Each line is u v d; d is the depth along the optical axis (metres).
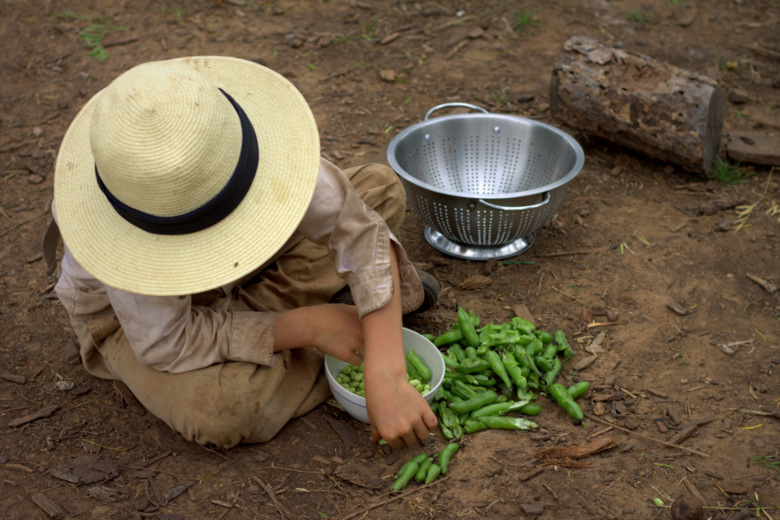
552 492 2.22
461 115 3.57
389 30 5.60
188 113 1.68
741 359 2.80
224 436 2.28
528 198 3.04
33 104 4.68
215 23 5.69
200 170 1.71
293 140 1.93
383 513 2.16
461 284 3.24
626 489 2.23
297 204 1.86
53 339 2.94
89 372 2.68
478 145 3.63
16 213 3.74
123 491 2.24
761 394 2.62
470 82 4.96
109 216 1.88
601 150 4.27
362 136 4.36
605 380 2.71
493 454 2.38
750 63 5.15
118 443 2.44
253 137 1.87
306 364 2.53
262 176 1.87
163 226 1.79
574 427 2.49
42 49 5.30
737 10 5.89
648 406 2.58
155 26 5.64
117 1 5.99
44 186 3.95
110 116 1.67
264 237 1.84
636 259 3.42
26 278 3.29
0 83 4.91
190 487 2.26
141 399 2.35
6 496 2.20
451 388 2.56
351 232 2.13
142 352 2.17
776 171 4.06
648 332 2.97
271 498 2.22
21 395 2.64
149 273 1.84
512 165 3.64
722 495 2.20
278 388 2.40
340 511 2.17
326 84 4.92
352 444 2.43
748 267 3.34
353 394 2.33
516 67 5.15
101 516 2.14
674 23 5.72
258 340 2.24
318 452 2.40
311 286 2.71
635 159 4.19
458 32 5.59
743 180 3.99
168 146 1.67
